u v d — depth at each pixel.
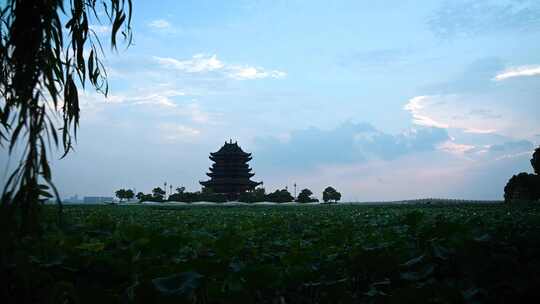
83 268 4.15
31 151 2.96
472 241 5.08
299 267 4.47
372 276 4.80
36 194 3.02
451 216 16.42
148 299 3.16
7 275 3.19
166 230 9.57
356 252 4.89
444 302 3.56
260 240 7.82
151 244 5.48
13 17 3.29
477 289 3.91
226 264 4.13
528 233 6.51
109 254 5.03
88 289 3.25
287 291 4.65
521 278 4.12
